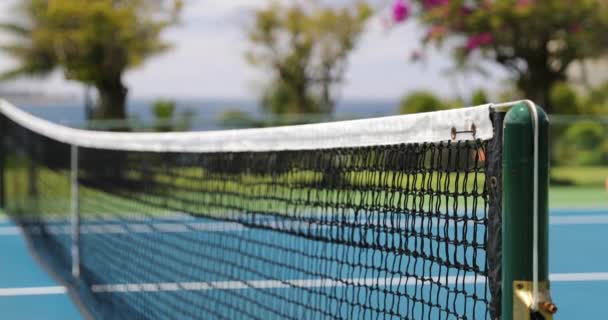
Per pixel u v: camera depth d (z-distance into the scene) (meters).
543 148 1.72
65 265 7.53
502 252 1.76
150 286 5.88
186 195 7.03
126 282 6.15
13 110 13.35
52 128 9.84
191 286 5.77
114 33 21.28
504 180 1.74
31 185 11.69
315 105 22.61
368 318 4.71
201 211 6.30
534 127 1.71
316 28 22.00
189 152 5.29
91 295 6.14
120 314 5.27
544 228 1.72
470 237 7.02
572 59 16.44
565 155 15.82
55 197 11.20
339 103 22.56
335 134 3.25
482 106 1.96
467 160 2.16
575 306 6.15
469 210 8.12
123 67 21.66
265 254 6.73
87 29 21.06
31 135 11.59
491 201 1.83
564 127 15.81
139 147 6.34
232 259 6.54
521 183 1.72
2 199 12.81
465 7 16.00
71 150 8.70
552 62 16.58
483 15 15.67
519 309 1.71
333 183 3.31
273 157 4.00
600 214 12.09
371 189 2.97
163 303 5.30
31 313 6.11
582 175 15.80
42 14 21.34
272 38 22.27
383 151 2.83
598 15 15.64
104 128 15.02
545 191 1.72
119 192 7.05
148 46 22.02
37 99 22.66
